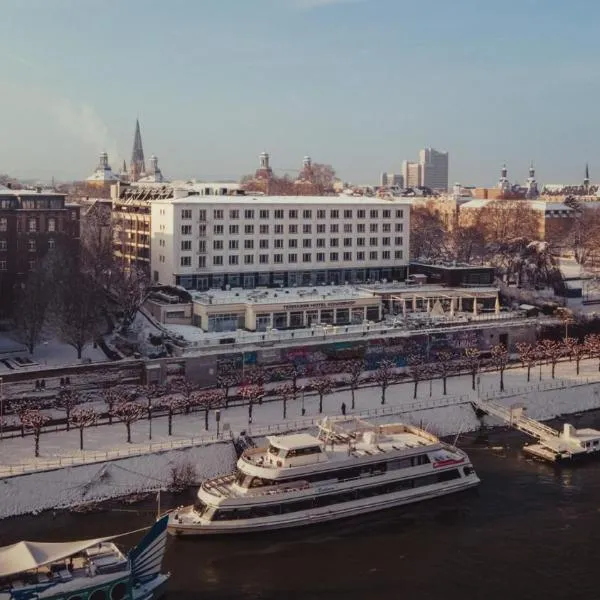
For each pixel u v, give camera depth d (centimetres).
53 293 18138
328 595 9969
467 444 15412
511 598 9931
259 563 10719
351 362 18312
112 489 12519
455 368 18938
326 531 11681
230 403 15938
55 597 8950
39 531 11312
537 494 13012
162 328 19225
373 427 13725
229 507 11375
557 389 18038
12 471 12256
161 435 14062
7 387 15175
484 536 11538
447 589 10112
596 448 14838
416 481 12656
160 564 9888
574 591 10075
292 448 11900
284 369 17888
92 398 15812
